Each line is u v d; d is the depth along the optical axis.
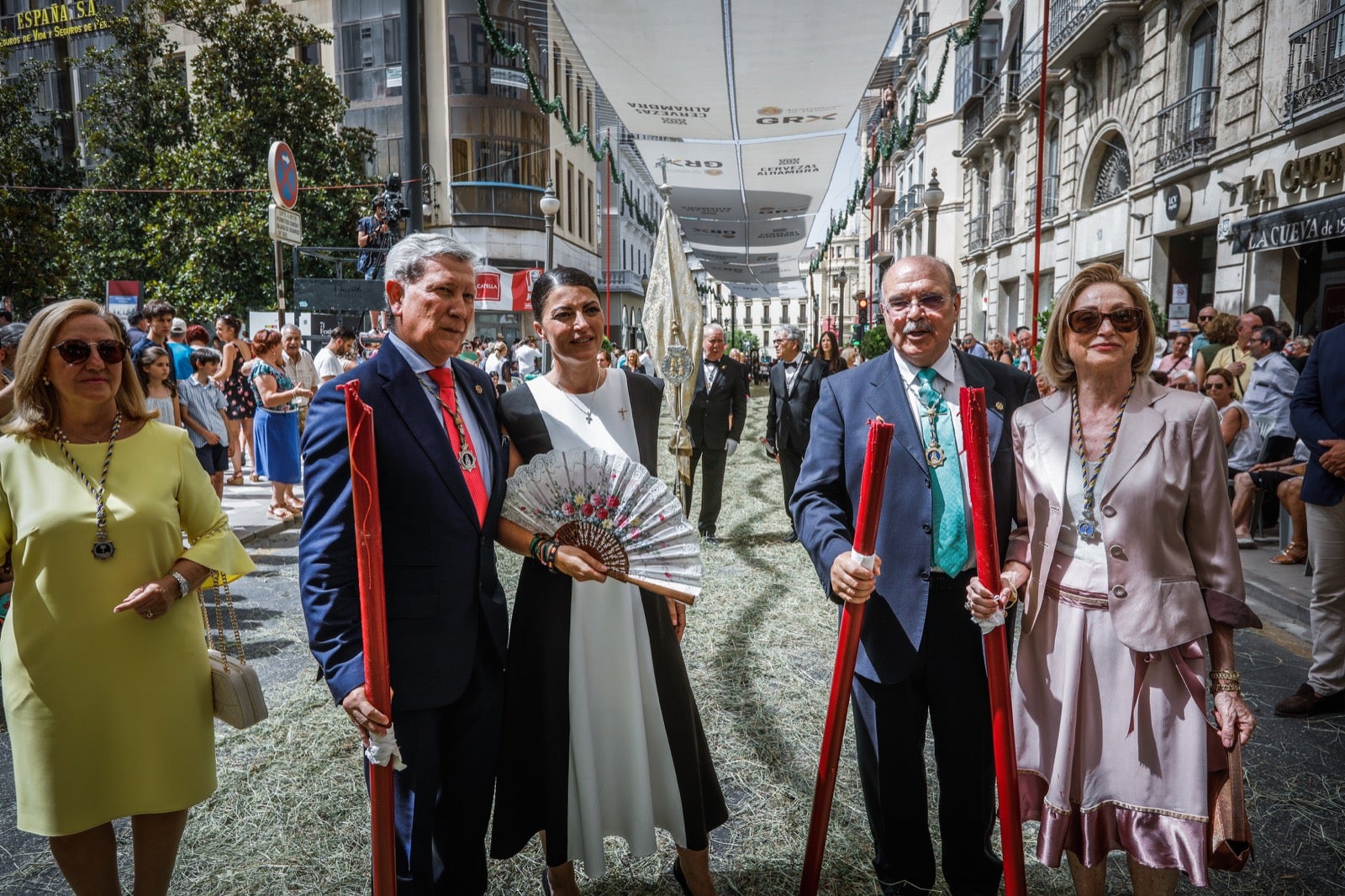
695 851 2.24
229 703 2.08
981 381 2.21
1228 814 1.83
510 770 2.18
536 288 2.33
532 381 2.38
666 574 2.02
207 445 6.50
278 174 8.99
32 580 1.92
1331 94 9.58
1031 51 18.34
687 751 2.20
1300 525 5.45
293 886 2.40
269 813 2.76
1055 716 1.98
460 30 27.28
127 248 21.20
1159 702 1.87
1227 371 6.30
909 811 2.21
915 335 2.15
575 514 2.05
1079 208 16.89
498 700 2.05
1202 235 13.13
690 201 9.68
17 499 1.93
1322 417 3.38
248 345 9.03
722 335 6.75
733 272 16.92
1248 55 11.30
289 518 7.21
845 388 2.32
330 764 3.08
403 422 1.91
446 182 27.84
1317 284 10.39
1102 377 1.97
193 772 2.04
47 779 1.91
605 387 2.38
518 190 28.52
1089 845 1.93
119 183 21.33
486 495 2.06
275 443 7.14
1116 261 15.36
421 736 1.88
